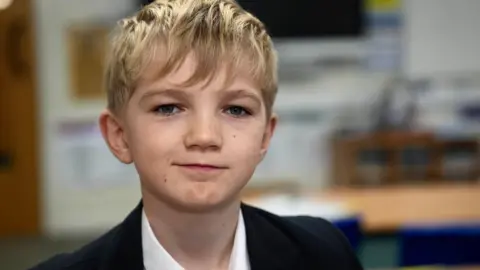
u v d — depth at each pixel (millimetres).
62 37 3980
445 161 3686
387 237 2006
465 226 1604
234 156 484
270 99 542
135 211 569
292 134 4020
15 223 4105
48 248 3875
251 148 496
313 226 674
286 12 3852
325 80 3967
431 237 1566
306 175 4051
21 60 3975
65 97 4035
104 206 4152
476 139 3775
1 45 3957
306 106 3994
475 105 3953
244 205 619
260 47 517
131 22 533
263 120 521
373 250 2012
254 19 541
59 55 3994
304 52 3916
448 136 3887
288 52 3910
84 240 4023
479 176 3652
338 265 636
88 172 4121
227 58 486
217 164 478
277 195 2295
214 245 529
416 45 3928
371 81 3961
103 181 4133
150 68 486
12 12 3932
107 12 3959
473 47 3924
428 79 3945
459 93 3951
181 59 479
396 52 3934
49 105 4039
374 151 3674
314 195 2330
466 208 2131
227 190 486
